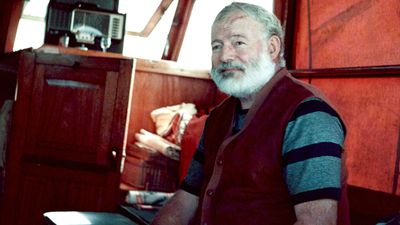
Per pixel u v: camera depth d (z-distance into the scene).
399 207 2.17
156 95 4.10
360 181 2.45
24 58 3.42
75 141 3.34
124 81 3.25
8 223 3.41
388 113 2.32
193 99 4.21
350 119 2.55
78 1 4.35
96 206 3.28
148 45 5.64
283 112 1.62
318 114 1.56
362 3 2.50
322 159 1.49
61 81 3.38
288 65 3.02
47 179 3.38
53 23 4.30
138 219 2.95
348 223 1.69
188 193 2.05
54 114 3.38
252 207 1.63
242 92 1.76
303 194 1.48
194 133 3.31
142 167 3.46
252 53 1.75
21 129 3.42
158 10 5.43
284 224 1.60
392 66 2.26
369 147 2.41
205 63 4.68
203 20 4.79
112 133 3.27
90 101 3.31
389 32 2.34
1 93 4.80
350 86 2.57
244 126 1.70
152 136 3.75
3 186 3.55
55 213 2.79
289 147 1.56
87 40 4.29
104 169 3.27
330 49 2.71
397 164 2.24
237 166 1.66
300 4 2.96
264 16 1.79
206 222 1.71
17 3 5.00
